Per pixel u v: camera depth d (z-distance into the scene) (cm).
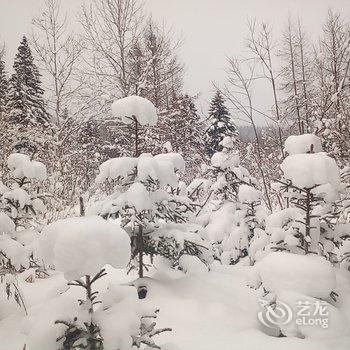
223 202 903
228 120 2673
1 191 597
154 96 1386
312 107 879
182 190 781
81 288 582
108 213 534
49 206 909
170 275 652
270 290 475
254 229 790
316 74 928
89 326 282
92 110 1329
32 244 529
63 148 1240
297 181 494
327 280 464
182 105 1836
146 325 306
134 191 523
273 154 1041
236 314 501
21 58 2511
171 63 1466
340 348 410
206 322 477
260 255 625
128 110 559
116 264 275
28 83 2481
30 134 1070
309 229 550
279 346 410
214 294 554
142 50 1449
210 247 623
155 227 593
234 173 870
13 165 615
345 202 650
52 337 269
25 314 518
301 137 580
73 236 264
